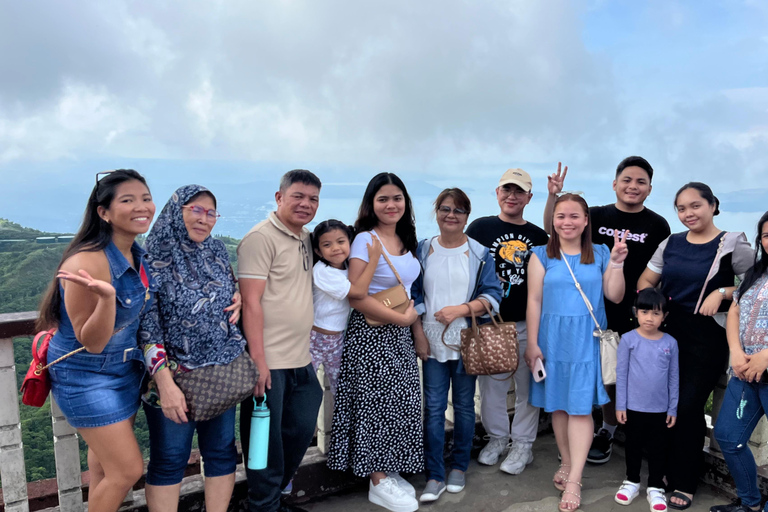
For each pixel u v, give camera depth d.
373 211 2.53
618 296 2.72
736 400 2.41
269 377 2.13
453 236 2.70
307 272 2.30
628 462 2.71
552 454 3.24
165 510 1.95
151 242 1.86
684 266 2.64
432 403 2.72
